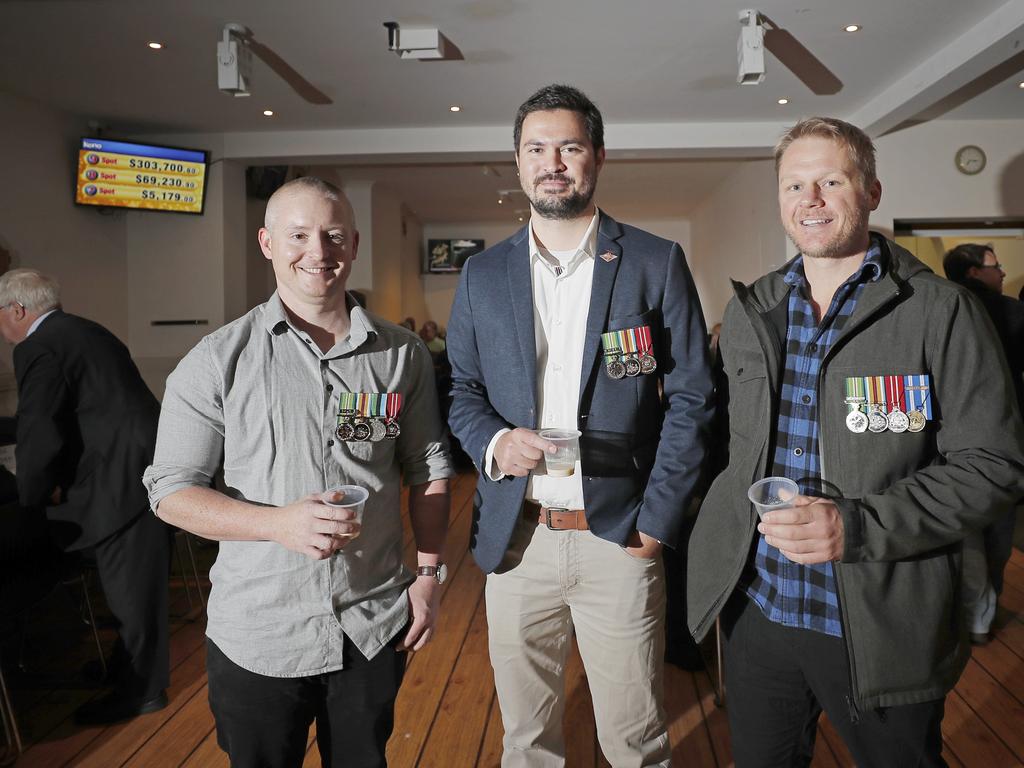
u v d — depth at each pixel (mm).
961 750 2324
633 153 6508
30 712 2641
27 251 5355
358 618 1412
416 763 2301
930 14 4105
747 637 1413
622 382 1586
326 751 1469
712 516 1456
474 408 1698
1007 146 6172
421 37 4223
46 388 2490
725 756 2303
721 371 1593
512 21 4152
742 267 8680
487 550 1673
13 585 2500
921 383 1229
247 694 1373
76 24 4133
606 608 1634
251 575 1378
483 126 6305
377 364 1488
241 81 4301
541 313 1662
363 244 9242
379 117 6012
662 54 4656
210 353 1398
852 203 1321
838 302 1335
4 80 5000
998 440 1176
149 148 5992
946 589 1246
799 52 4684
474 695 2732
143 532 2590
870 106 5723
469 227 12938
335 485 1413
